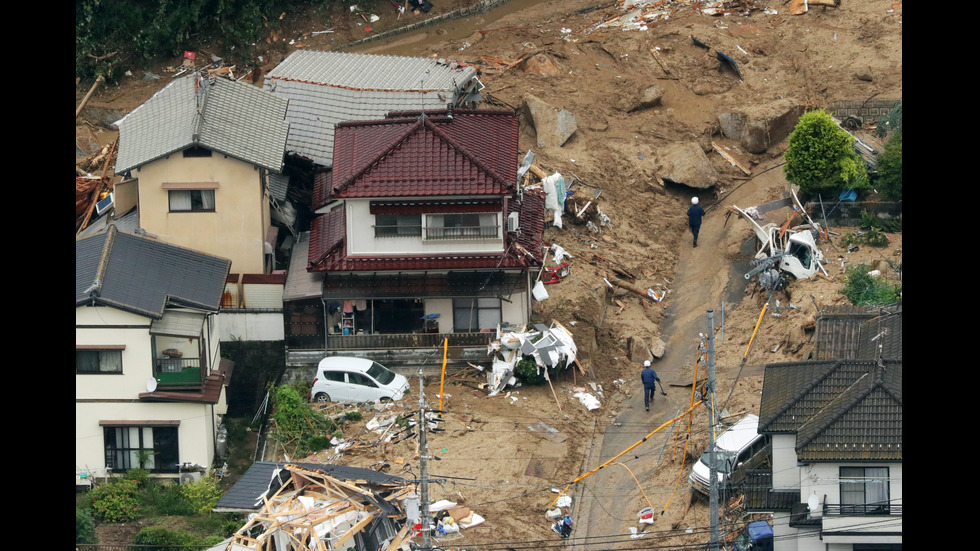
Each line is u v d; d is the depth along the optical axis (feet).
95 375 566.77
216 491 556.51
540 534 518.37
